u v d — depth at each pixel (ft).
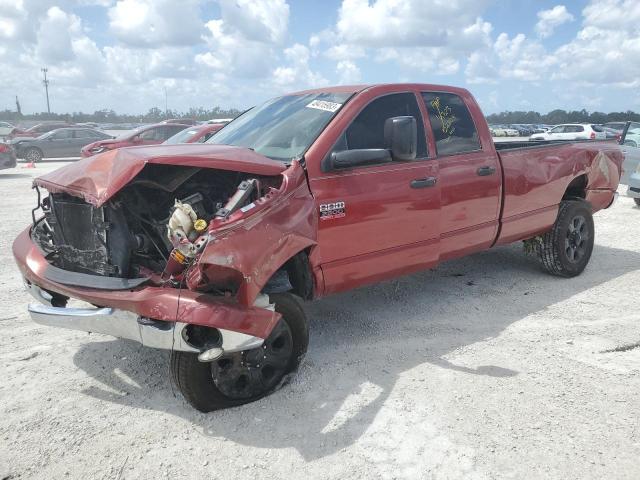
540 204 17.62
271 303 10.78
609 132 90.99
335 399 11.10
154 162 9.71
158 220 10.92
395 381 11.79
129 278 10.34
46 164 74.84
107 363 12.88
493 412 10.52
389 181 13.17
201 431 10.09
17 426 10.26
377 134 13.46
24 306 16.75
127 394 11.46
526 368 12.32
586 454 9.23
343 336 14.29
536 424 10.10
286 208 10.82
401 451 9.37
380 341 13.94
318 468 8.99
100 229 10.29
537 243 18.94
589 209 19.52
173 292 9.45
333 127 12.65
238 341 9.71
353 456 9.27
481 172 15.55
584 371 12.16
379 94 13.87
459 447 9.45
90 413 10.73
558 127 95.71
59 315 10.42
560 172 18.08
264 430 10.09
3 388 11.68
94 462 9.21
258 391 11.06
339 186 12.25
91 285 10.07
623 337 14.01
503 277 19.35
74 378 12.15
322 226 11.96
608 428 9.96
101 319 9.96
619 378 11.83
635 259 21.71
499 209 16.39
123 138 52.95
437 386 11.54
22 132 96.43
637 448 9.39
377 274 13.46
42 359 13.09
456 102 15.71
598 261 21.44
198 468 9.04
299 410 10.72
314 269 11.94
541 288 18.10
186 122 65.36
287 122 13.84
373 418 10.37
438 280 19.03
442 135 14.93
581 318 15.38
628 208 34.04
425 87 15.02
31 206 35.24
